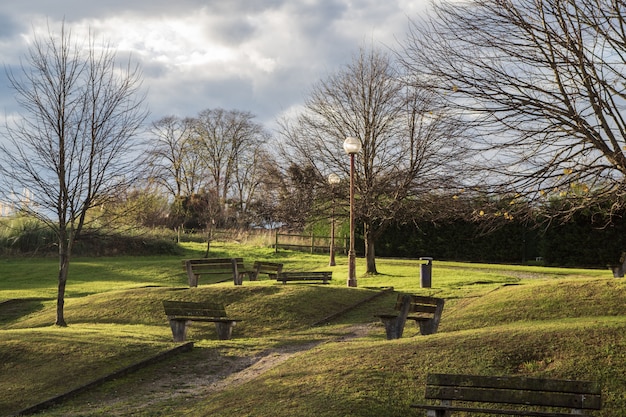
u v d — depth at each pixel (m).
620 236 32.97
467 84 12.56
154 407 10.46
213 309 16.14
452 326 16.48
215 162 64.38
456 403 9.52
